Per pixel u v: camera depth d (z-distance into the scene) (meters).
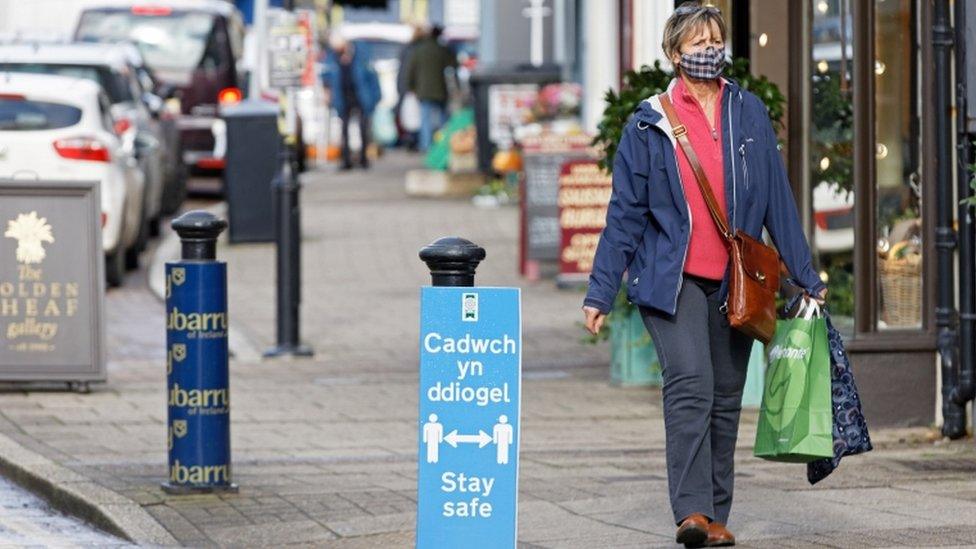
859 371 22.16
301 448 22.52
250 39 71.12
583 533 16.72
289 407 25.83
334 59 73.44
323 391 27.36
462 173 59.06
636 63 38.19
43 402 25.88
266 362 30.56
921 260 22.22
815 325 15.58
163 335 33.59
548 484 19.33
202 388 18.97
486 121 58.59
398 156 85.50
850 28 22.30
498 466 14.30
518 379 14.26
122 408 25.41
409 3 108.12
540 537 16.59
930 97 21.97
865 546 15.66
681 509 15.48
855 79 22.12
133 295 39.09
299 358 30.88
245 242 46.94
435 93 72.06
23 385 27.27
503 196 55.66
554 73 58.00
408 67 72.62
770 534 16.30
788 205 15.70
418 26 72.75
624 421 24.47
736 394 15.95
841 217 22.50
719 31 15.52
